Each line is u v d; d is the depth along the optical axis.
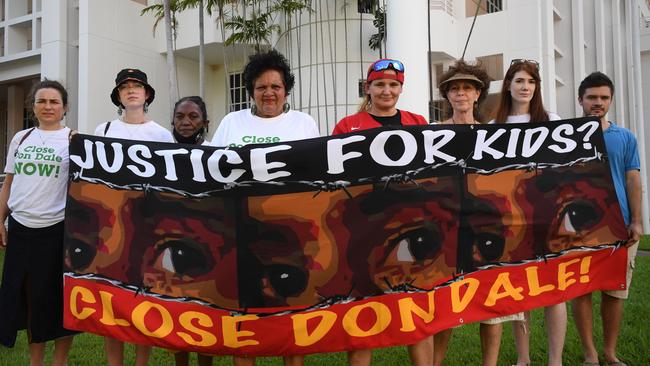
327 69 14.76
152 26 17.41
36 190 3.64
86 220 3.51
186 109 4.30
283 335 3.40
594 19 18.94
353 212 3.48
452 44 16.23
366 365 3.43
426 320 3.39
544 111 3.99
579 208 3.71
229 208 3.50
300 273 3.44
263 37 14.79
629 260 4.05
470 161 3.61
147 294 3.46
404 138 3.53
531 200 3.66
